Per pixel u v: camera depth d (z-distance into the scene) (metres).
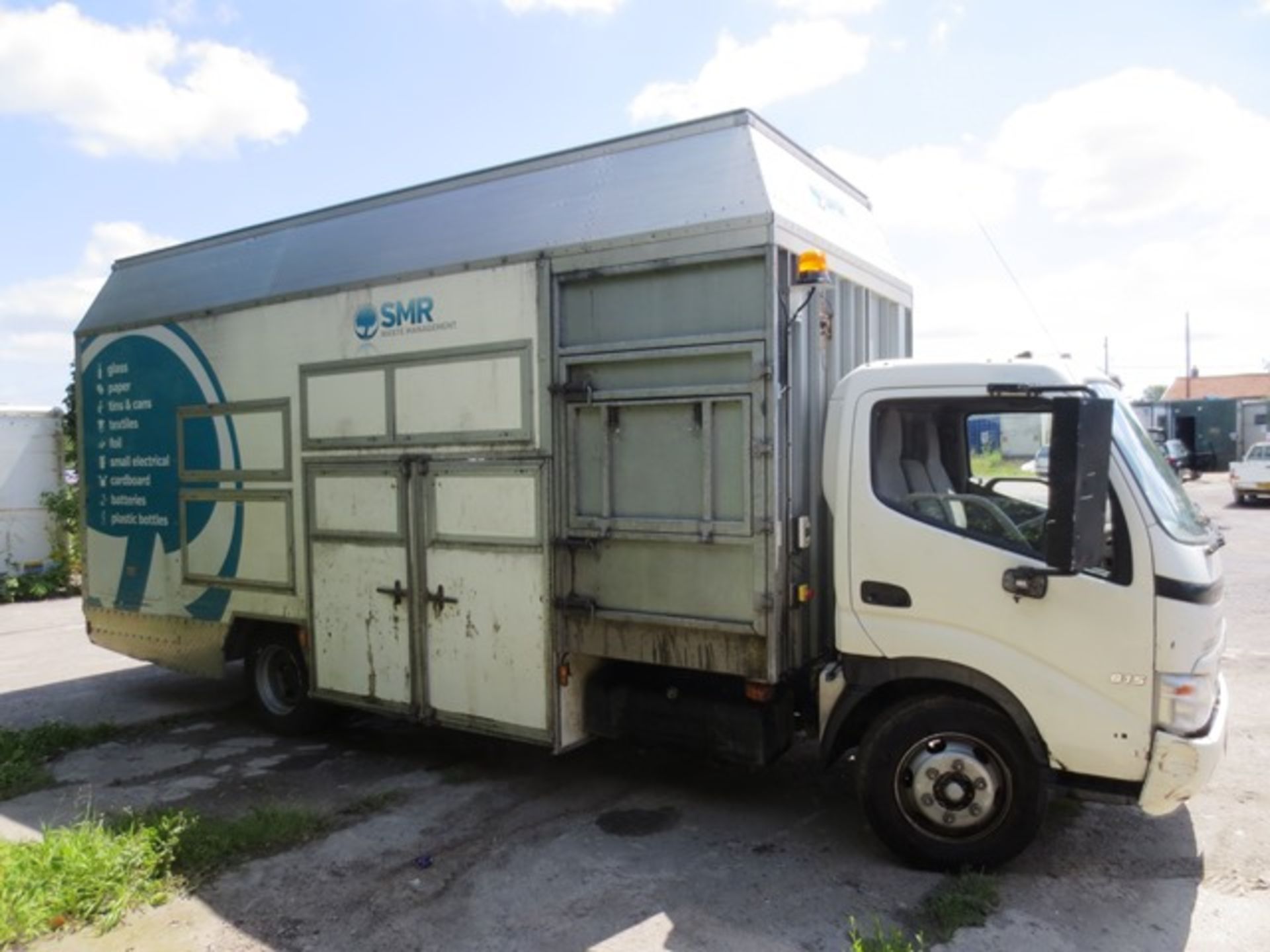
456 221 5.44
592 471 4.84
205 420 6.66
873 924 3.72
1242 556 14.16
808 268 4.26
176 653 7.05
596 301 4.80
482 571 5.24
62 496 14.17
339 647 5.94
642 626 4.69
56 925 3.81
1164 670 3.72
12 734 6.29
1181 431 35.19
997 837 4.05
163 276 7.11
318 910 3.93
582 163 5.09
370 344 5.69
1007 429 4.36
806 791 5.23
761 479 4.29
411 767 5.80
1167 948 3.51
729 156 4.55
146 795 5.38
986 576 4.01
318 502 6.00
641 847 4.51
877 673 4.27
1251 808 4.82
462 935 3.71
